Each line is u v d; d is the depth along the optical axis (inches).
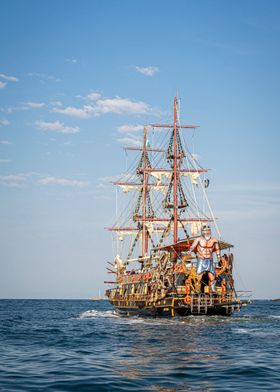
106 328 2352.4
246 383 959.6
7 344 1651.1
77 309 5900.6
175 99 3698.3
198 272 2901.1
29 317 3570.4
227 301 2891.2
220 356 1307.8
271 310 5585.6
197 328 2228.1
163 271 3203.7
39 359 1278.3
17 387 919.7
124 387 923.4
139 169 4530.0
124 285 3951.8
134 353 1381.6
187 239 3065.9
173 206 3683.6
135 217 4512.8
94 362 1215.6
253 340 1689.2
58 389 905.5
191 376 1023.6
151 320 3006.9
